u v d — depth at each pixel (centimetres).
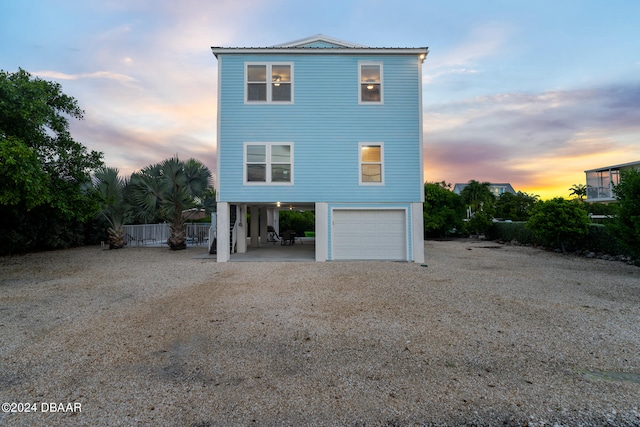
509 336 455
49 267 1112
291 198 1208
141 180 1530
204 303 637
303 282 827
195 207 1672
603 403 285
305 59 1220
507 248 1767
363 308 597
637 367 361
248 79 1223
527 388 312
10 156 777
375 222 1216
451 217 2431
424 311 577
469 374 343
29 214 1461
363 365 365
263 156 1213
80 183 1275
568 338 448
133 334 468
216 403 287
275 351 406
